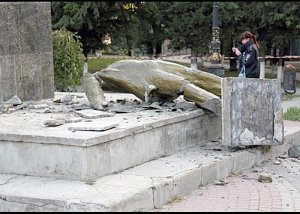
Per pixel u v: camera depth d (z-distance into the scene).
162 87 8.76
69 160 6.46
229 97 8.09
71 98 10.28
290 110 13.99
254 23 23.23
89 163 6.38
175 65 9.02
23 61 9.88
